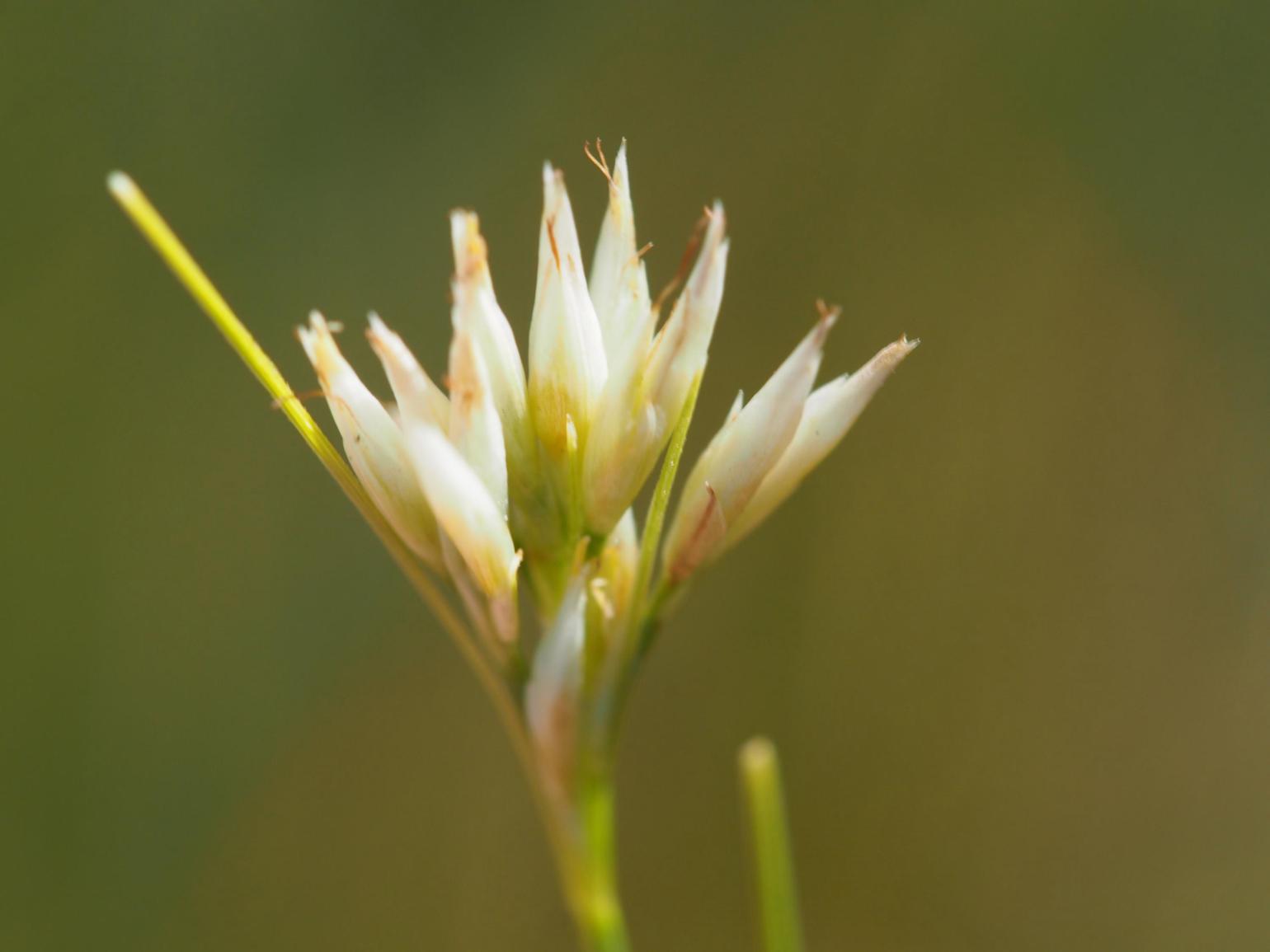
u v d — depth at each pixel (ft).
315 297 0.30
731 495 0.17
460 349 0.17
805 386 0.17
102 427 0.29
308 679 0.30
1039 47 0.30
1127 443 0.30
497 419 0.17
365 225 0.30
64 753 0.28
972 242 0.30
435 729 0.30
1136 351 0.30
